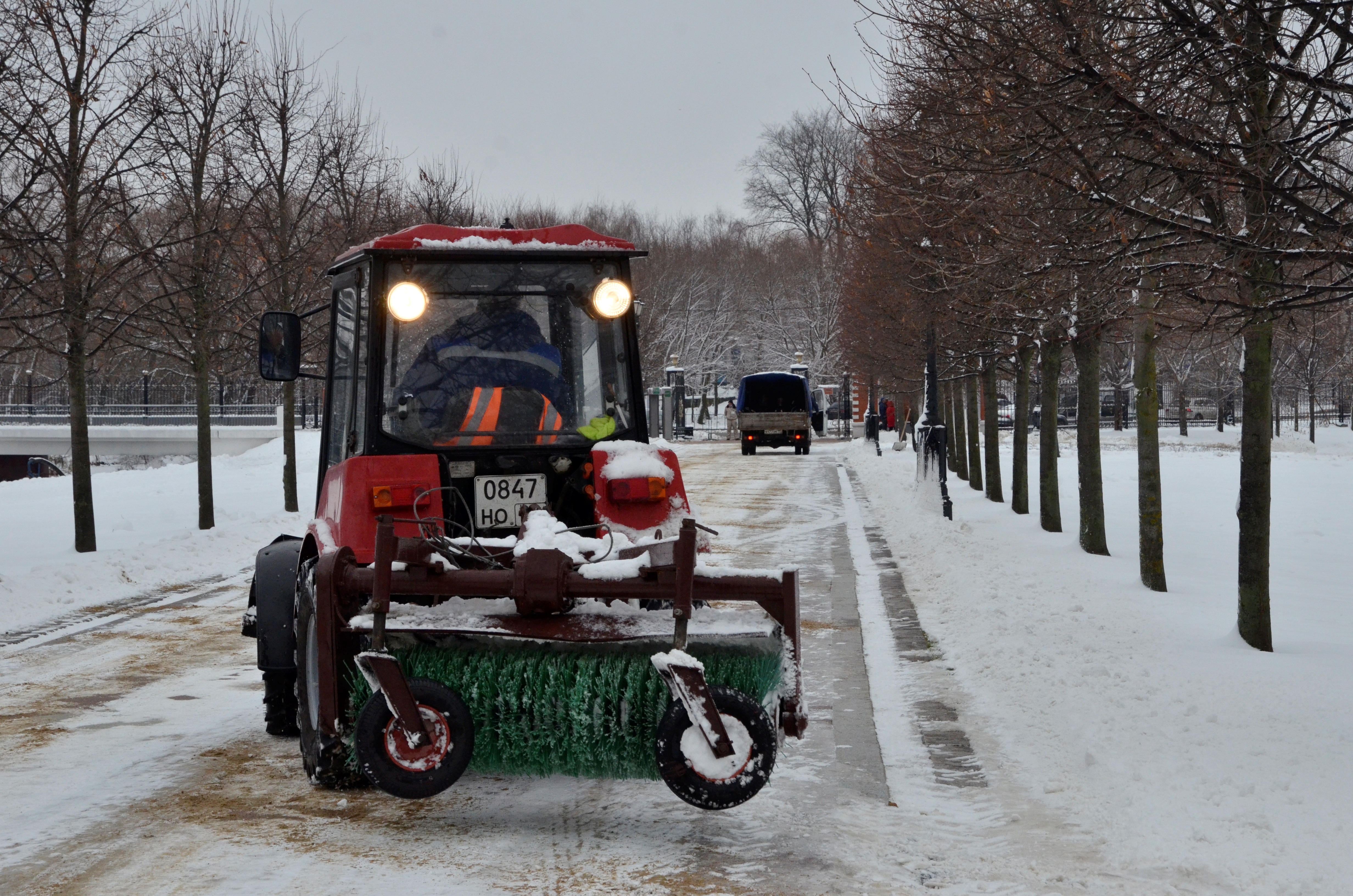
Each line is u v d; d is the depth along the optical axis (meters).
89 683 7.56
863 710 6.70
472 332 5.48
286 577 5.71
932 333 17.92
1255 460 7.95
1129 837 4.54
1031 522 16.67
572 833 4.58
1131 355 45.28
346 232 18.02
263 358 5.95
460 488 5.40
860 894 3.96
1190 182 6.20
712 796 4.28
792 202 68.69
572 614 4.52
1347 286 5.99
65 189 12.61
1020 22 6.52
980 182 7.61
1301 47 6.18
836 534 15.97
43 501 20.19
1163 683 6.86
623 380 5.57
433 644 4.57
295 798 5.02
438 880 4.04
